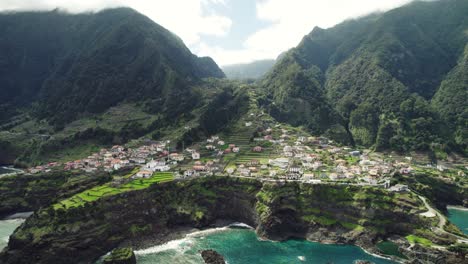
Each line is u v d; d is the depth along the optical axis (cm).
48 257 14088
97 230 15775
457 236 15162
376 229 16525
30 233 14662
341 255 15025
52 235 14650
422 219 16275
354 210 17350
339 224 17188
